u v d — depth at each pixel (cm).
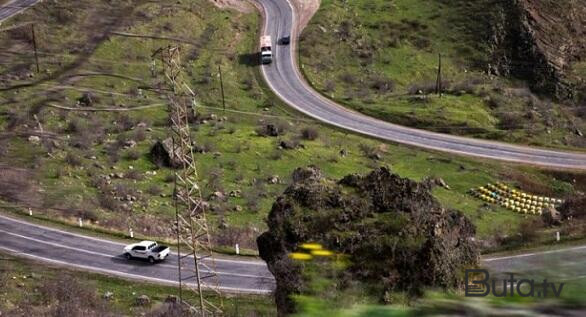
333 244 2534
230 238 5544
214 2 13300
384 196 2892
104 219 5956
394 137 9306
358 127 9588
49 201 6234
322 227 2720
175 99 4775
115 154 7631
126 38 11012
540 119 10406
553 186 8038
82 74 9825
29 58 10038
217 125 9044
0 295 4384
